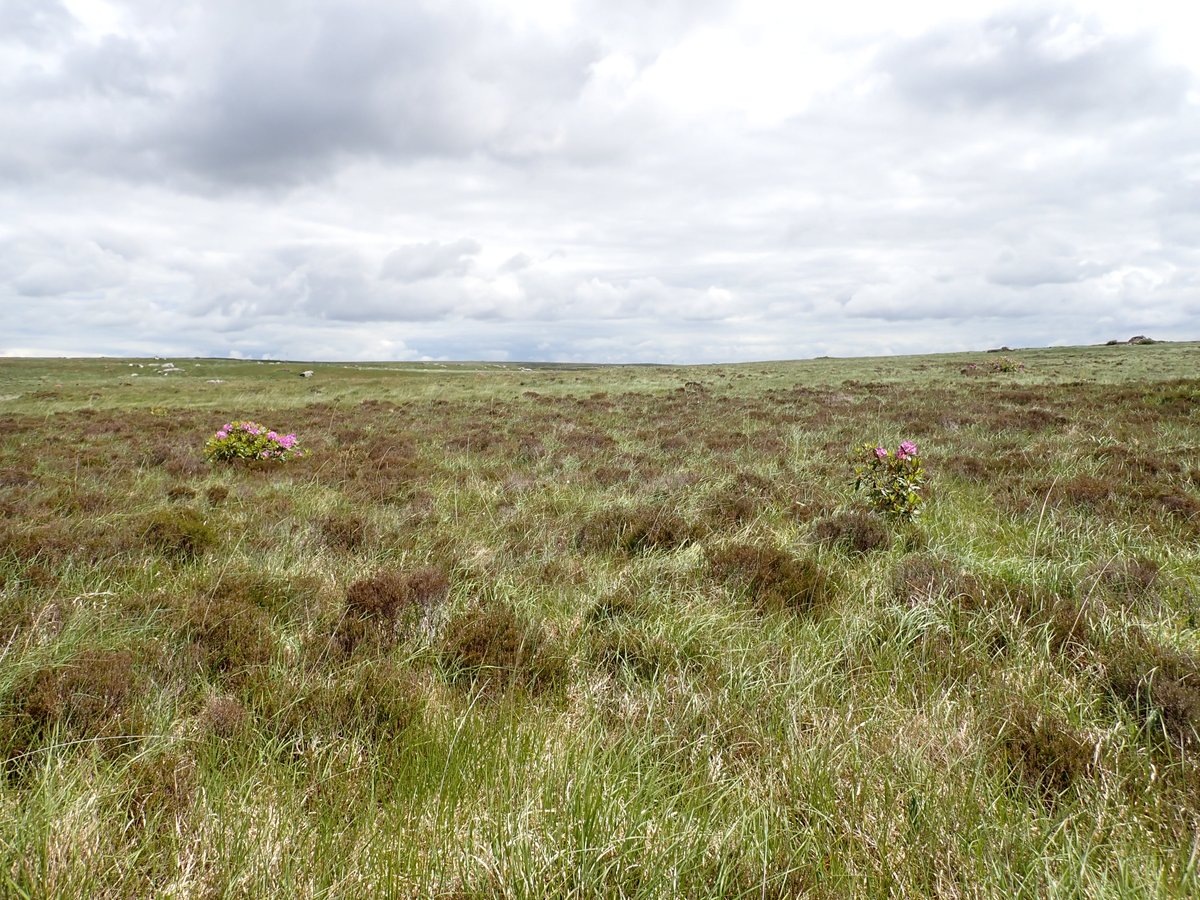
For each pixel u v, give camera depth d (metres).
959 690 3.22
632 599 4.48
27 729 2.70
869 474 7.36
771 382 33.59
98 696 2.97
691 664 3.60
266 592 4.54
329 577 5.04
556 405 24.12
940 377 33.59
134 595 4.35
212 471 10.47
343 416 21.33
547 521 7.01
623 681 3.43
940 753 2.64
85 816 2.20
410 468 10.59
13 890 1.86
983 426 14.02
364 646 3.80
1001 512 6.92
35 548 5.14
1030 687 3.16
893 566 5.06
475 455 12.30
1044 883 2.00
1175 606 4.22
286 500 7.98
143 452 12.34
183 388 38.25
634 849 2.10
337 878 2.03
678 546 5.95
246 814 2.26
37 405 26.78
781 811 2.34
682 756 2.77
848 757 2.63
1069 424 13.32
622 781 2.46
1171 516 6.14
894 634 3.76
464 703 3.21
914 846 2.14
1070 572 4.81
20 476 9.18
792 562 5.03
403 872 2.05
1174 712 2.87
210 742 2.74
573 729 2.95
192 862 2.03
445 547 5.94
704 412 20.12
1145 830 2.20
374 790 2.45
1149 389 18.83
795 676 3.31
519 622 4.18
